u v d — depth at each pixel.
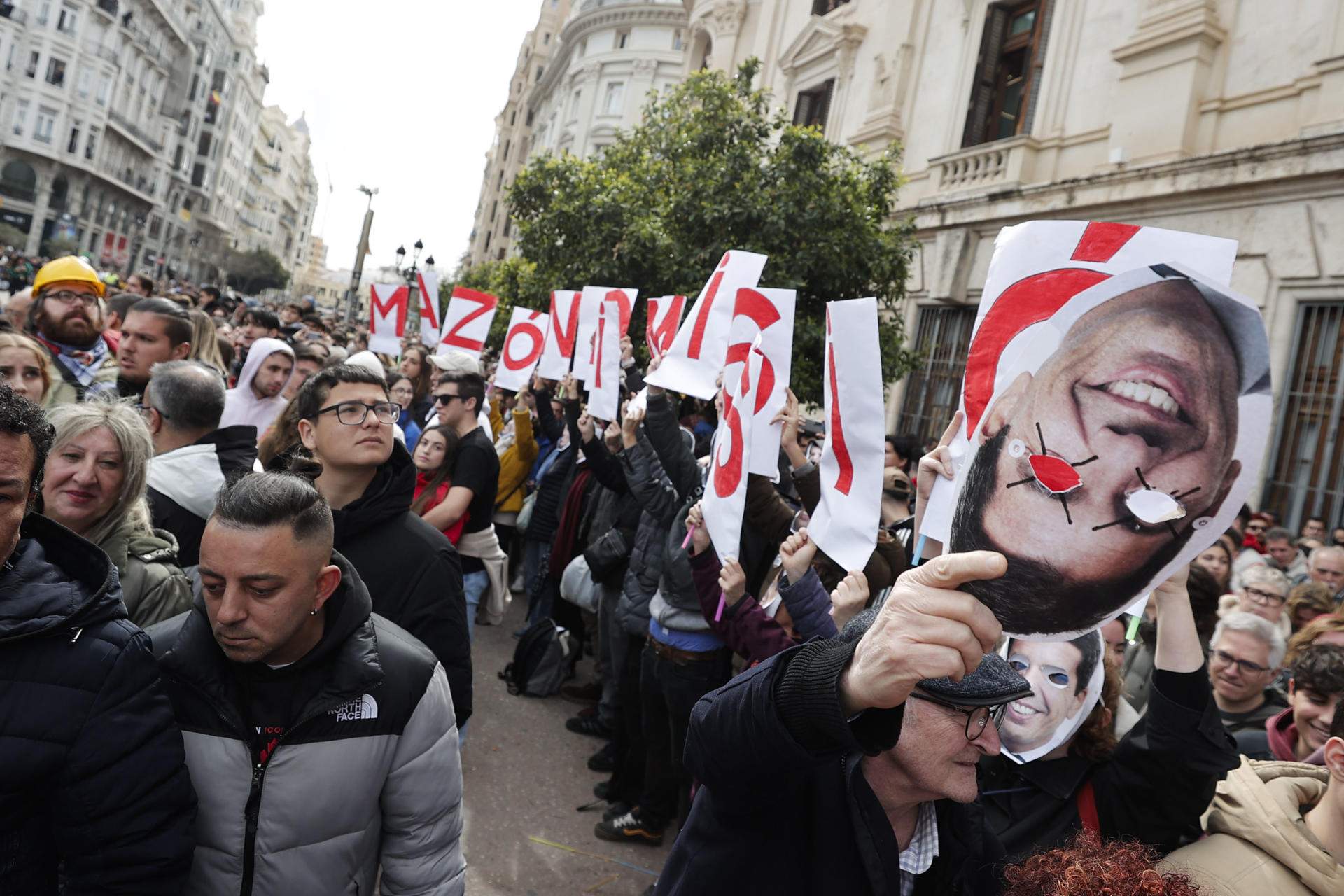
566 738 5.47
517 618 7.93
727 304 4.21
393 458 2.99
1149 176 9.84
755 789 1.45
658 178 12.14
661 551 4.37
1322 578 5.52
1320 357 8.36
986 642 1.15
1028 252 1.44
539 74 69.38
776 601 3.53
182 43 77.81
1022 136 11.70
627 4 40.12
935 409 12.75
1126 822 2.21
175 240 86.56
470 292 8.27
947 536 1.25
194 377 3.20
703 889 1.58
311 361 5.79
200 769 1.87
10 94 59.66
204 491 3.04
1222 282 1.35
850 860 1.53
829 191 11.08
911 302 13.40
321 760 1.91
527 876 3.91
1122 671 3.31
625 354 5.99
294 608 1.85
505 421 9.46
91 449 2.38
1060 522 1.19
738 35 21.30
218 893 1.87
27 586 1.63
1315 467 8.28
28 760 1.59
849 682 1.21
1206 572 3.14
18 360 3.36
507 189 12.98
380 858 2.09
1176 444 1.18
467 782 4.68
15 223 62.06
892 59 14.72
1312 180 8.38
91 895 1.67
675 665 3.93
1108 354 1.20
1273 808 1.99
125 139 70.94
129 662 1.71
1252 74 9.34
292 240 154.38
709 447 6.81
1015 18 12.92
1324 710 2.54
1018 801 2.31
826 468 2.71
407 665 2.05
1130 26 10.70
